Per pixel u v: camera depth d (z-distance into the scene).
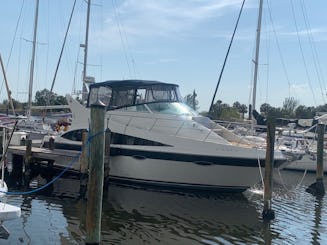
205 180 14.71
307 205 14.25
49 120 25.52
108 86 16.67
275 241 9.98
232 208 12.97
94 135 8.51
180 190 15.07
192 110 16.89
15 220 10.45
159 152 14.97
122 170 15.65
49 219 10.77
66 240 9.20
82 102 20.86
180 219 11.48
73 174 17.23
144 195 14.19
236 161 14.29
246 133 17.84
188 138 14.93
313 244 9.84
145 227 10.61
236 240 9.93
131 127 15.66
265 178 12.08
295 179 20.55
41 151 16.58
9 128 9.49
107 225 10.60
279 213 12.80
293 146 22.97
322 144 17.00
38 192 14.12
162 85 16.53
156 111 15.97
